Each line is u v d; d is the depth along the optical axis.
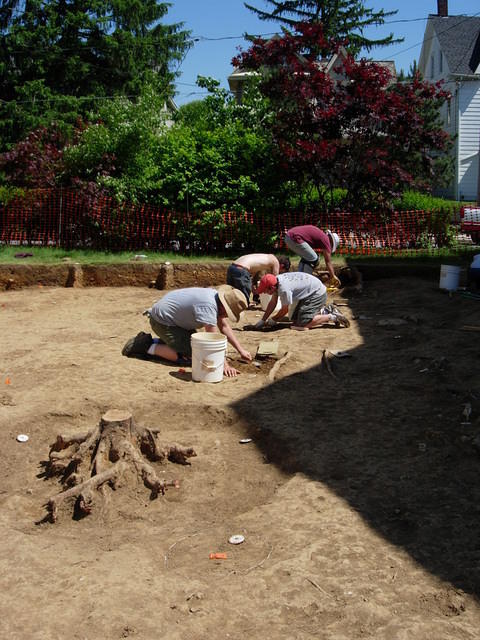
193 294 6.84
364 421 5.41
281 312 8.81
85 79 34.84
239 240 13.88
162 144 14.69
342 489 4.23
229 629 2.89
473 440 4.78
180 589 3.19
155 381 6.42
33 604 3.08
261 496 4.38
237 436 5.40
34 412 5.60
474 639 2.76
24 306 10.82
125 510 4.19
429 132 13.81
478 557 3.38
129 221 14.11
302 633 2.84
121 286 12.71
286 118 13.99
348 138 14.33
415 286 11.52
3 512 4.17
